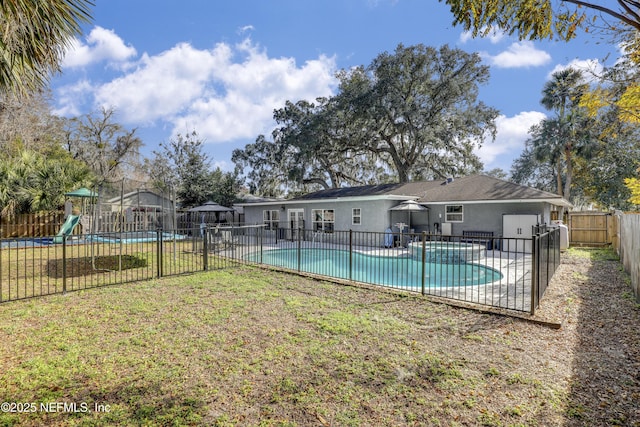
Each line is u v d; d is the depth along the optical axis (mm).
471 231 15391
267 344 3914
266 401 2773
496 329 4363
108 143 30516
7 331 4344
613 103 7066
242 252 11805
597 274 8148
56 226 16203
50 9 3250
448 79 22344
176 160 28781
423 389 2949
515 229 14273
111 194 15758
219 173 29781
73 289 6641
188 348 3809
